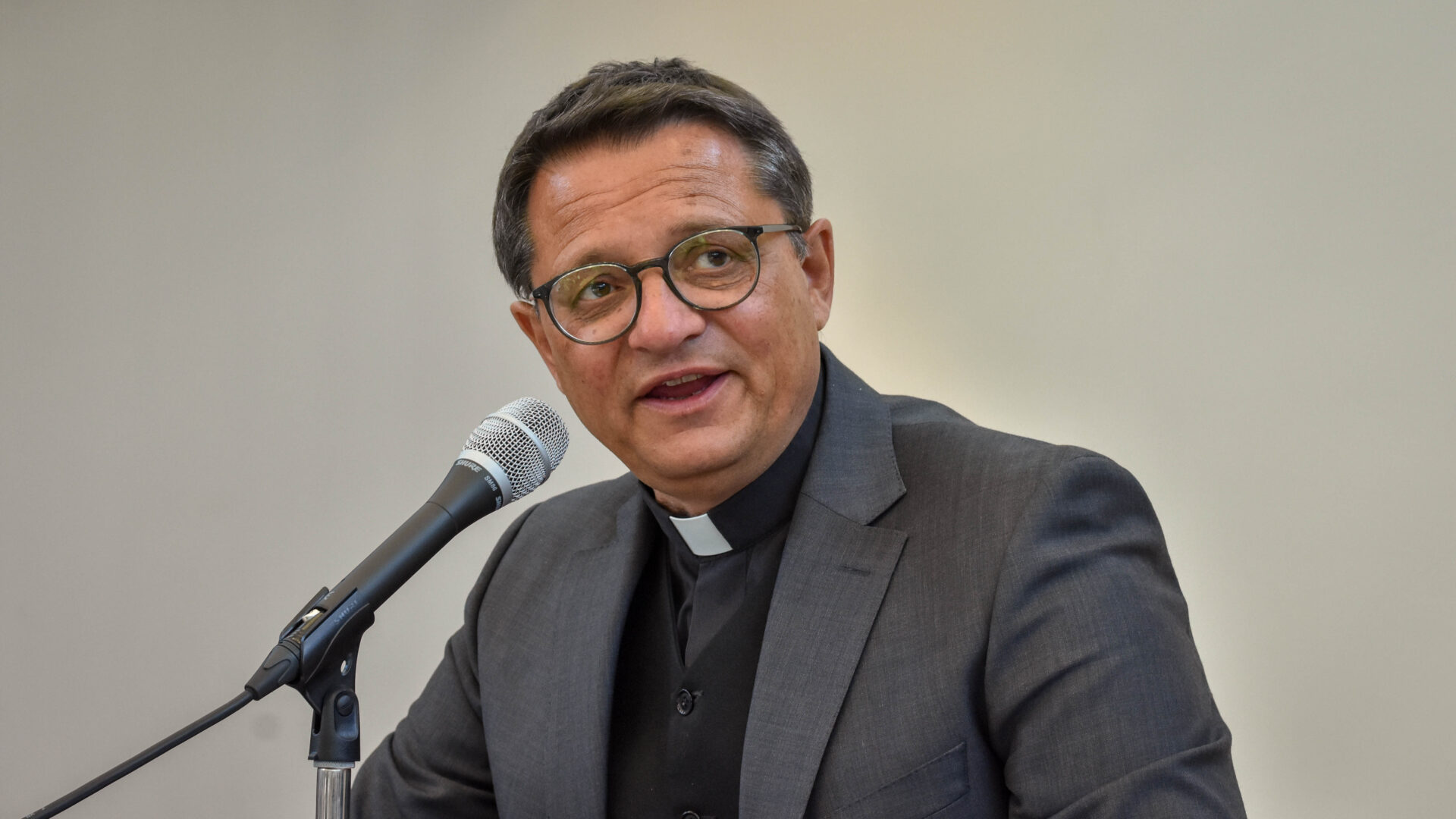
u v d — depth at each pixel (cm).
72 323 685
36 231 700
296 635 217
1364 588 396
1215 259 435
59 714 656
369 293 622
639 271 251
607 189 254
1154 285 448
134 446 662
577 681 293
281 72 659
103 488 666
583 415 270
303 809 602
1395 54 403
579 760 283
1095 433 455
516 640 318
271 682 211
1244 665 414
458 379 596
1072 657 232
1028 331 474
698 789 269
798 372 263
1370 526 397
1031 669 235
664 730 284
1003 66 490
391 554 233
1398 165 400
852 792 243
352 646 223
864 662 253
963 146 498
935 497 268
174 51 686
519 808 289
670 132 256
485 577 342
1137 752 223
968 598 247
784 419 265
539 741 293
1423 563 387
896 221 510
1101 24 467
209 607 634
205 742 626
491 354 590
